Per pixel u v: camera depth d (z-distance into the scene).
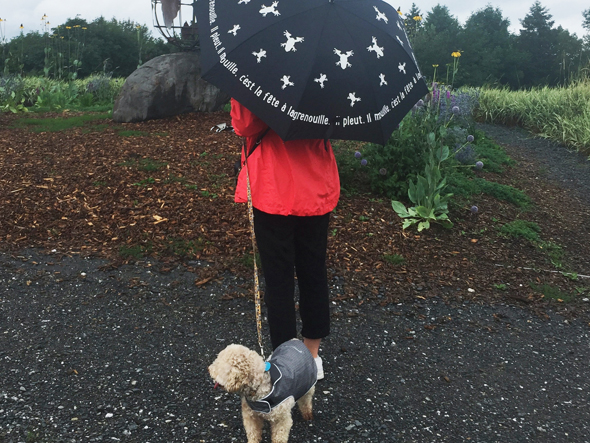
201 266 4.22
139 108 9.70
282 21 2.05
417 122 6.70
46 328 3.22
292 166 2.31
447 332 3.56
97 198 5.43
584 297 4.31
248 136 2.33
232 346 1.97
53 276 3.91
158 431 2.37
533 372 3.15
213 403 2.60
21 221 4.82
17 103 13.33
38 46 45.72
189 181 6.02
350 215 5.44
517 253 5.11
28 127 9.36
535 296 4.23
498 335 3.57
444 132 5.58
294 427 2.47
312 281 2.59
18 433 2.28
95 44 52.44
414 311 3.82
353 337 3.39
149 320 3.41
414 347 3.33
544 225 6.06
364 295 3.98
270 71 2.01
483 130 12.73
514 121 13.77
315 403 2.67
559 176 8.71
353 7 2.18
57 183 5.79
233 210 5.27
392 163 6.11
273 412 2.04
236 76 2.04
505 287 4.34
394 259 4.62
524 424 2.63
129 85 9.78
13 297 3.57
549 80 66.56
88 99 15.02
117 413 2.48
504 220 5.93
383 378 2.95
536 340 3.55
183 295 3.77
